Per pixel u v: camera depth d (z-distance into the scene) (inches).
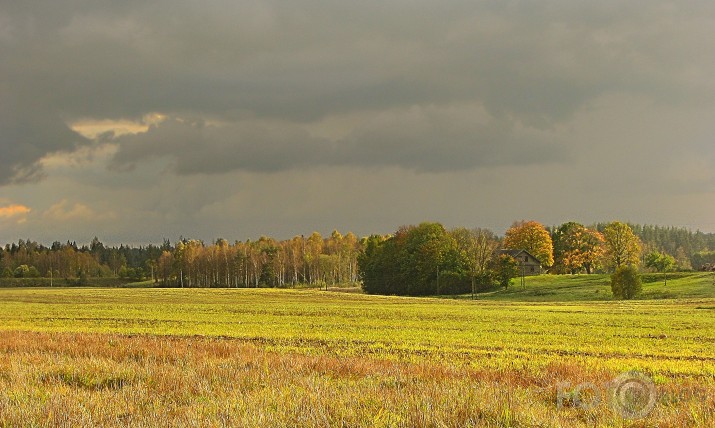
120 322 2102.6
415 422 472.1
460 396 555.2
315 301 3609.7
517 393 610.9
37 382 682.2
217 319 2222.0
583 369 867.4
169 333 1670.8
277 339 1513.3
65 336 1305.4
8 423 476.7
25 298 3887.8
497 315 2386.8
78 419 488.1
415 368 817.5
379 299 3880.4
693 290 3809.1
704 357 1218.0
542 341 1476.4
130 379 697.0
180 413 510.0
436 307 2987.2
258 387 637.9
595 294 4089.6
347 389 624.1
